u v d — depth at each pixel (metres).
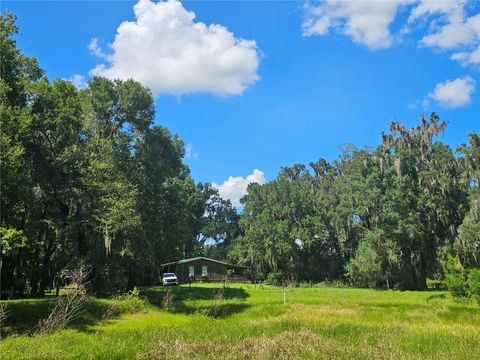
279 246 61.59
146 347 10.61
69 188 30.11
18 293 30.61
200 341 11.45
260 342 10.88
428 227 51.47
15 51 25.45
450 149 53.31
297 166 79.00
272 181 72.69
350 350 10.21
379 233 49.25
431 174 49.56
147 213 39.22
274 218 67.38
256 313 22.23
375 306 25.34
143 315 22.25
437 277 52.22
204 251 86.00
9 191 21.80
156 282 60.06
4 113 21.94
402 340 11.89
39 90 27.36
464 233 38.06
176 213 50.41
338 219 58.12
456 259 39.00
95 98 35.69
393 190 50.91
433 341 11.67
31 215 31.17
